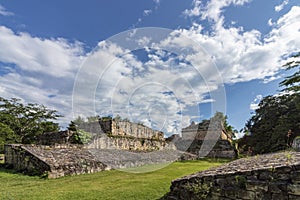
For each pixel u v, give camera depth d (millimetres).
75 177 7477
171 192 4578
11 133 17344
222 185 3523
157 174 8156
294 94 16062
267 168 2967
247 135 19953
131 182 6480
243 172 3246
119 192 5195
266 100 19234
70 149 10125
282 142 13617
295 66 15375
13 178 7016
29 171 7793
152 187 5680
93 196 4863
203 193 3773
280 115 16594
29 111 22203
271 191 2871
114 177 7484
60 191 5367
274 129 15164
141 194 4988
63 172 7672
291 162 2990
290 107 16047
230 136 24234
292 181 2701
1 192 5188
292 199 2666
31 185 6098
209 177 3781
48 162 7645
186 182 4207
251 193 3086
